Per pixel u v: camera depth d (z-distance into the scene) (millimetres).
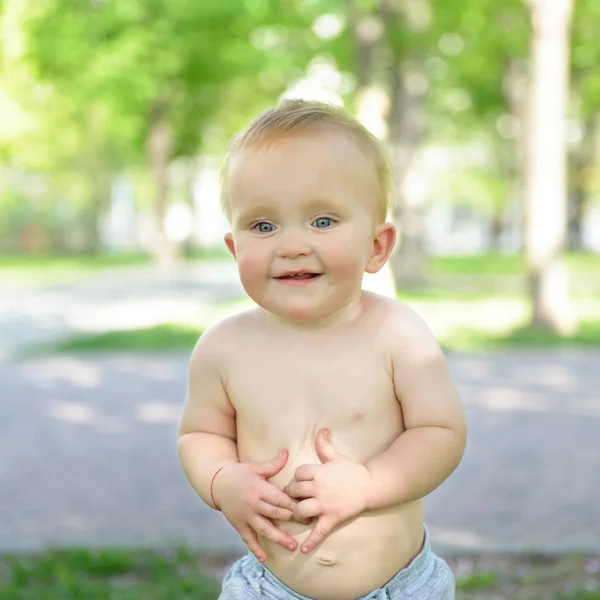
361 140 2045
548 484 6445
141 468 7043
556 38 13375
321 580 2037
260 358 2105
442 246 69312
